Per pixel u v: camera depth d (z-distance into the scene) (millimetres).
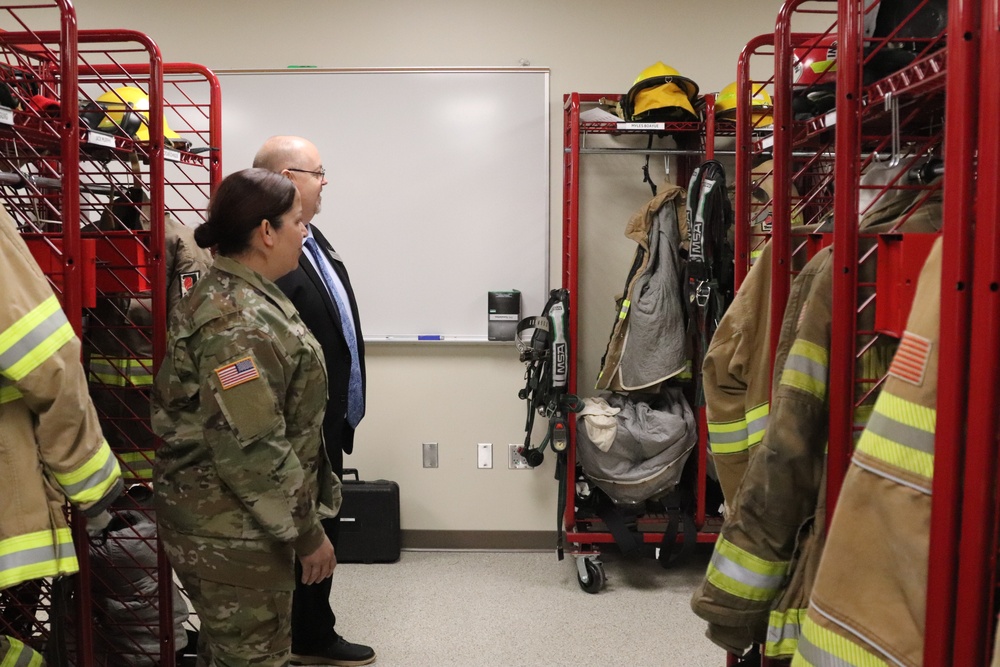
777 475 1397
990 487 938
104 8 3863
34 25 3871
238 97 3863
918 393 1009
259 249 1775
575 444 3598
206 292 1721
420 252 3900
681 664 2766
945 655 972
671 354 3482
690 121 3506
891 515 1016
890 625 1010
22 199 2229
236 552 1718
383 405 3959
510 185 3873
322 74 3840
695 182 3312
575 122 3469
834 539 1061
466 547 3986
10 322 1351
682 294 3572
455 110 3852
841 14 1379
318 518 1831
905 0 1378
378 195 3885
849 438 1373
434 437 3961
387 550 3768
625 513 3611
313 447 1891
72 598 1972
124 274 2131
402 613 3207
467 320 3922
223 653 1776
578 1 3834
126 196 2174
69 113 1703
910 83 1215
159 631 2133
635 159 3898
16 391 1406
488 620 3141
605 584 3516
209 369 1657
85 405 1474
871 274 1438
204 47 3873
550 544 3975
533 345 3506
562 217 3854
